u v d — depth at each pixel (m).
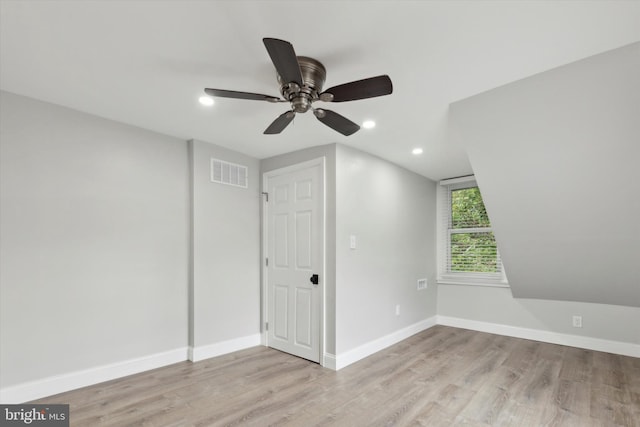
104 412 2.27
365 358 3.42
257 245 3.91
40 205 2.45
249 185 3.85
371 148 3.50
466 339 4.15
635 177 2.33
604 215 2.72
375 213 3.76
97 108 2.58
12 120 2.34
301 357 3.40
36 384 2.39
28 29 1.59
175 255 3.21
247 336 3.72
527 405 2.42
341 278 3.23
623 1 1.38
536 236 3.23
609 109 2.06
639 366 3.20
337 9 1.45
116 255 2.82
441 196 5.11
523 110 2.29
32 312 2.39
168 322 3.13
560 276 3.58
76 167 2.63
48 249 2.48
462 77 2.04
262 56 1.83
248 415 2.26
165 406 2.36
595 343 3.73
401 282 4.18
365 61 1.86
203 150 3.38
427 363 3.28
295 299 3.52
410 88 2.17
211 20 1.53
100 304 2.72
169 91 2.27
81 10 1.46
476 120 2.51
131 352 2.88
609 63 1.83
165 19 1.52
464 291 4.77
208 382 2.77
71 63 1.92
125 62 1.90
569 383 2.80
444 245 5.06
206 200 3.39
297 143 3.36
